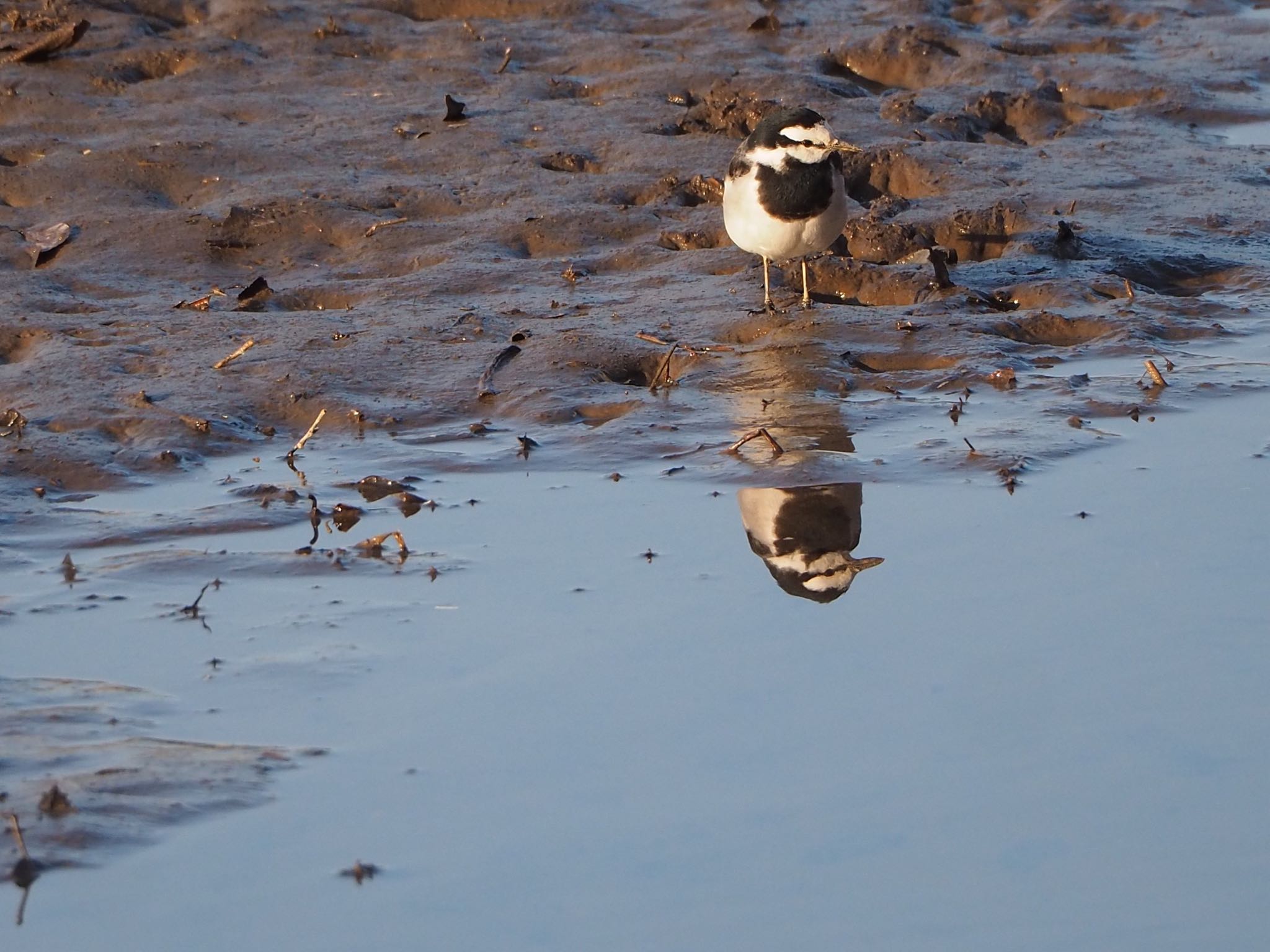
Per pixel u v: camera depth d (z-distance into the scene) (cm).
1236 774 705
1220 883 626
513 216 1722
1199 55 2553
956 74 2425
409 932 599
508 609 889
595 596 904
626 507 1038
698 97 2256
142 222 1706
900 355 1322
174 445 1149
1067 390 1240
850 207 1753
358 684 798
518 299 1487
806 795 691
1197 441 1134
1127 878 631
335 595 909
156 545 986
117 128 2066
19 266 1627
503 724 757
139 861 643
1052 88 2353
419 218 1752
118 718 762
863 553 958
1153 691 781
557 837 661
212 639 852
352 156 1961
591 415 1220
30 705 774
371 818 675
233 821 671
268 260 1641
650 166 1920
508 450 1146
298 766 718
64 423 1184
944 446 1127
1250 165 1931
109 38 2406
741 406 1217
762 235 1369
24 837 654
